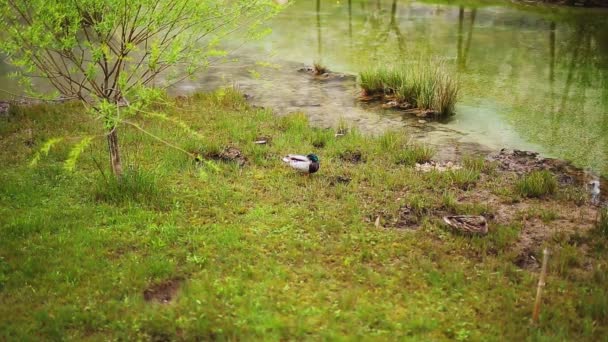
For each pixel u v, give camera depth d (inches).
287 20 1096.2
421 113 625.3
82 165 461.4
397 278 322.3
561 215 409.4
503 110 642.2
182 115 586.6
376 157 502.3
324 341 266.5
